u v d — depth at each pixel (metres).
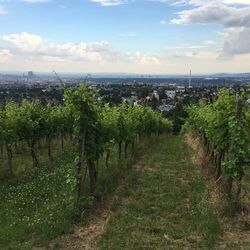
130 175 17.44
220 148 14.65
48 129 22.95
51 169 18.67
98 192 13.05
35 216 10.74
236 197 11.35
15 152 26.52
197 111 30.94
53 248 8.77
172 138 45.31
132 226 10.15
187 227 10.20
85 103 12.23
